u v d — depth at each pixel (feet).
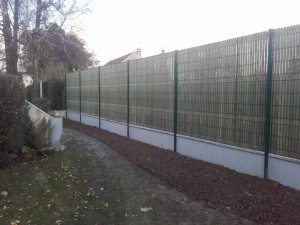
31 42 48.32
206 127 26.17
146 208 17.53
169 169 24.90
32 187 20.95
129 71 40.01
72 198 19.17
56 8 50.65
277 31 19.43
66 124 59.67
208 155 25.96
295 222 14.76
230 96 23.38
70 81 67.41
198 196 18.95
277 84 19.52
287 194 17.75
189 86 28.09
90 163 28.22
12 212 16.84
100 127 51.47
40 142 29.60
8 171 24.23
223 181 20.83
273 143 19.98
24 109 28.86
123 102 42.24
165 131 32.19
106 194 20.01
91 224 15.61
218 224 15.21
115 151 33.47
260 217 15.55
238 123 22.75
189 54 27.94
